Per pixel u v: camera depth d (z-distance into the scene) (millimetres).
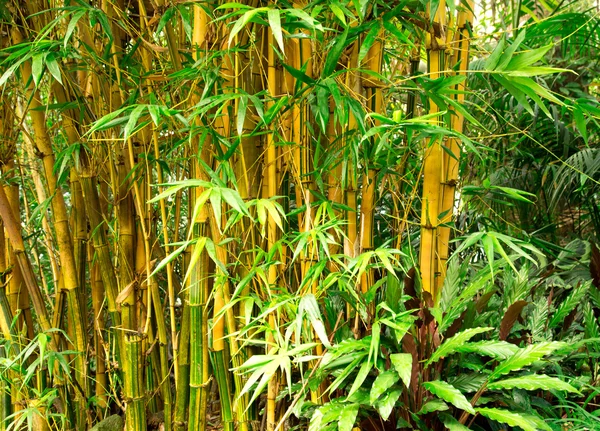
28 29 1129
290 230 1197
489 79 1831
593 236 2008
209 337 1040
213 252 808
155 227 1288
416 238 1685
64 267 1262
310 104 1041
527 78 892
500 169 2021
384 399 879
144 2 1265
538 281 1508
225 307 907
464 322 1089
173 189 754
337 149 1066
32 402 1154
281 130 1097
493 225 1846
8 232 1204
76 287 1278
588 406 1221
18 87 1272
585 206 2133
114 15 1161
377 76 909
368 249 1138
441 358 1034
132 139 1212
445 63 1117
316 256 1080
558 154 2020
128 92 1150
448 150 1097
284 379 1172
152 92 1005
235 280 991
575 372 1318
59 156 1116
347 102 875
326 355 911
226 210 1040
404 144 1247
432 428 1013
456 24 1137
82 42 1007
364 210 1126
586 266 1606
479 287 1104
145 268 1208
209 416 1461
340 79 1074
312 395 1119
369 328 1026
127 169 1222
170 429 1285
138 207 1092
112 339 1460
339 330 1132
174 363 1144
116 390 1446
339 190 1142
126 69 1191
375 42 1074
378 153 1080
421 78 1002
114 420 1271
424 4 956
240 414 1102
